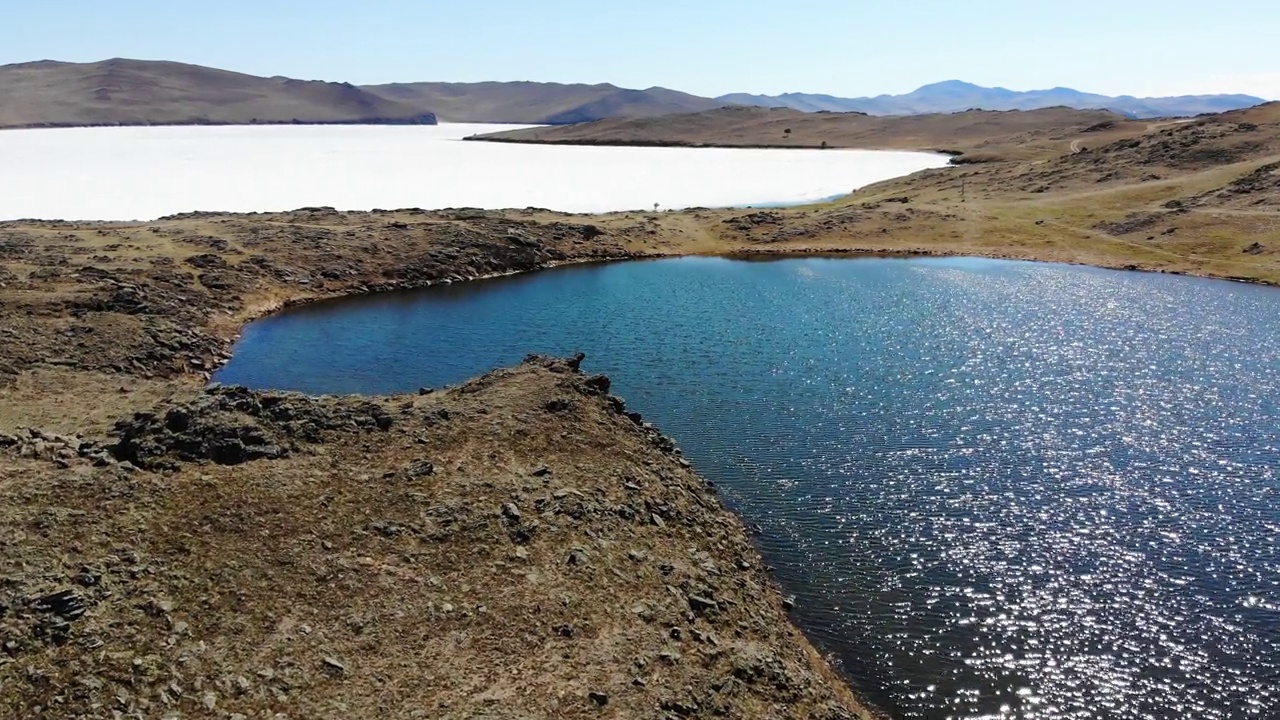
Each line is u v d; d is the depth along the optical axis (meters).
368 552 30.67
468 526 32.97
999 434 50.44
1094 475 44.69
